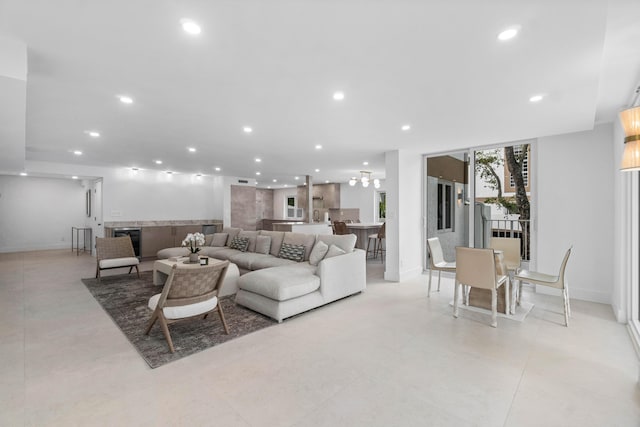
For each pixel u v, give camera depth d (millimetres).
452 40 1910
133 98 2924
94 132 4164
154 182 8273
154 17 1690
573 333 3027
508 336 2959
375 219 10070
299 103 3055
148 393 2029
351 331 3086
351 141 4703
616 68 2482
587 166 4105
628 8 1694
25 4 1564
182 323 3301
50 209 9500
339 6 1587
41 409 1854
